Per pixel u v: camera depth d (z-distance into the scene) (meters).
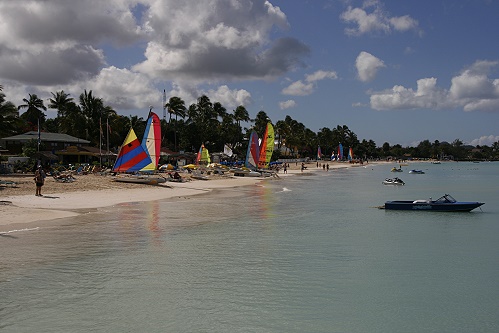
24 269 17.02
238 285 15.64
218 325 12.27
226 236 24.53
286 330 12.07
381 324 12.64
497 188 67.25
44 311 12.98
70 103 105.75
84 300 13.90
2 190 38.72
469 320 13.05
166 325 12.20
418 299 14.70
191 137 133.38
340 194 54.09
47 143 84.88
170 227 26.98
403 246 22.97
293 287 15.58
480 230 28.23
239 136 150.62
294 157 198.38
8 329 11.76
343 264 18.91
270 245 22.36
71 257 18.92
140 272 16.92
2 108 69.19
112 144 110.06
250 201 43.12
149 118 52.62
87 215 30.55
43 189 41.12
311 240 23.97
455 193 57.66
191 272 17.08
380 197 50.38
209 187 58.62
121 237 23.38
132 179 52.06
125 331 11.77
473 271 18.20
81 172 57.88
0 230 24.30
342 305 13.99
